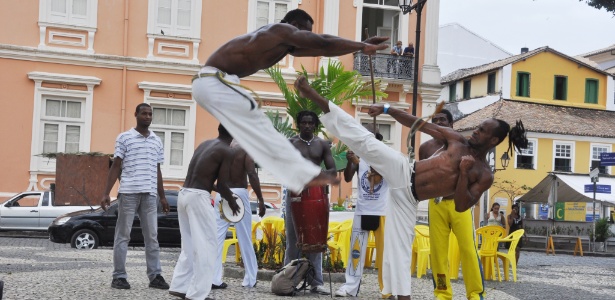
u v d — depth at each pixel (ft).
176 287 23.97
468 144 22.58
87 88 76.07
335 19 83.61
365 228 28.32
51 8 75.77
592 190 101.04
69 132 75.92
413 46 87.04
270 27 17.11
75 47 76.38
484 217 115.85
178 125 78.79
